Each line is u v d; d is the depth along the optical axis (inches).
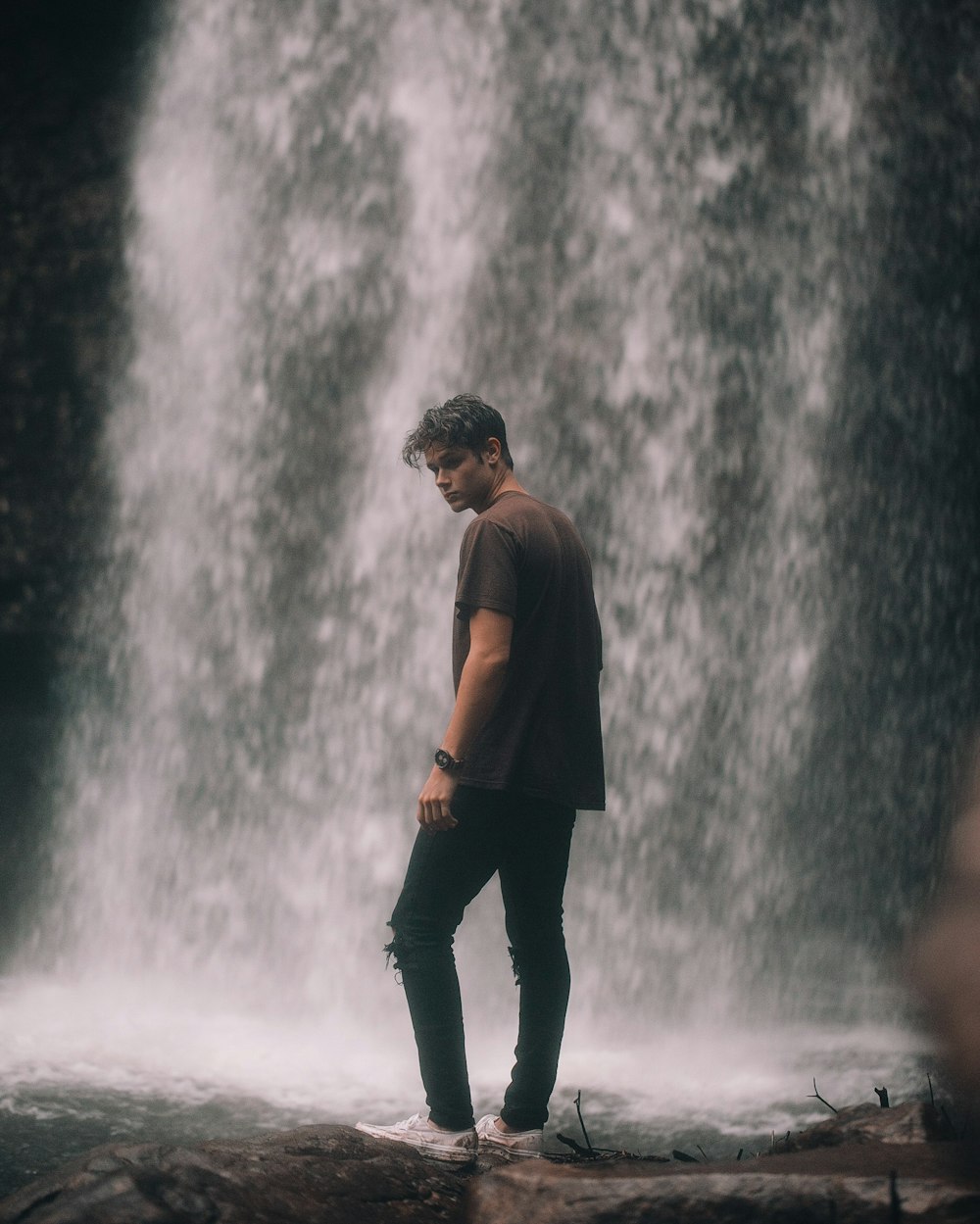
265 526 401.4
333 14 400.5
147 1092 175.0
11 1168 133.4
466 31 393.1
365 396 397.7
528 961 107.5
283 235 402.6
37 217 396.5
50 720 410.0
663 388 386.3
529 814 104.2
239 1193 84.5
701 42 378.9
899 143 364.8
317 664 400.5
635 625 390.6
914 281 370.3
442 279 393.7
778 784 399.9
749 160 378.0
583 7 386.3
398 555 394.0
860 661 395.5
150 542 394.3
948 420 376.8
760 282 381.1
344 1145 97.3
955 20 355.3
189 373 398.3
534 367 390.0
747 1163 83.3
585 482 389.1
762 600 390.6
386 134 397.4
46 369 392.2
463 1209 85.7
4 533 388.2
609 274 387.5
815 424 383.2
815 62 370.6
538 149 390.0
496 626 101.0
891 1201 73.2
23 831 414.6
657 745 393.4
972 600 386.9
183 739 401.7
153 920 398.9
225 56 402.6
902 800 399.9
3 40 397.1
